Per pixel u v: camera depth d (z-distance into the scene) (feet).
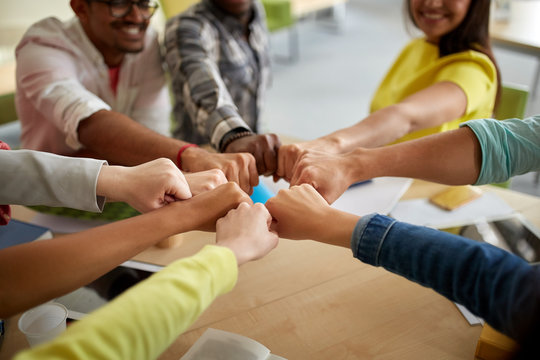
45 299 1.78
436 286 1.72
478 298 1.60
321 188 2.58
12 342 2.10
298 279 2.49
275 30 10.58
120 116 3.23
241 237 1.97
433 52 4.09
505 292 1.53
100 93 4.15
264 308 2.29
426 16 3.82
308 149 2.98
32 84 3.48
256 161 3.10
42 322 2.08
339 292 2.38
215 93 3.64
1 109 4.70
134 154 3.09
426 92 3.46
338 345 2.06
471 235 2.69
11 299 1.70
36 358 1.23
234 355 1.94
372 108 4.79
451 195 3.13
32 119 3.97
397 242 1.82
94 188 2.18
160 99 4.72
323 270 2.55
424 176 2.60
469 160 2.48
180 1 8.23
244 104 5.17
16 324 2.20
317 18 16.38
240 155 2.87
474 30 3.77
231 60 4.78
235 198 2.29
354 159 2.70
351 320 2.20
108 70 4.16
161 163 2.32
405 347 2.05
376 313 2.24
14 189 2.15
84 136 3.19
